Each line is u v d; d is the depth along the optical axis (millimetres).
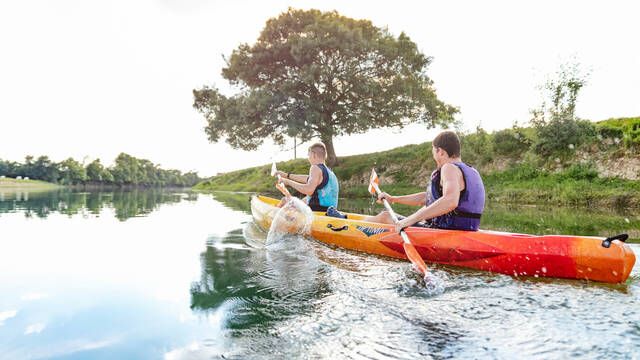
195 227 4562
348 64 17969
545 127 11758
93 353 1193
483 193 2535
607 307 1573
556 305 1604
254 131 19562
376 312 1536
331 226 3156
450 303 1645
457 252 2367
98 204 8859
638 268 2291
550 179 10984
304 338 1290
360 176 18594
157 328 1406
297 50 16516
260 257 2713
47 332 1377
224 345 1248
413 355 1151
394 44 18922
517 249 2178
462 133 14594
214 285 1977
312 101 17547
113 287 1982
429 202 2721
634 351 1148
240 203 9906
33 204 8281
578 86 11266
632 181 9289
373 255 2748
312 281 2020
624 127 11055
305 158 27953
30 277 2201
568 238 2119
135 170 75875
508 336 1284
